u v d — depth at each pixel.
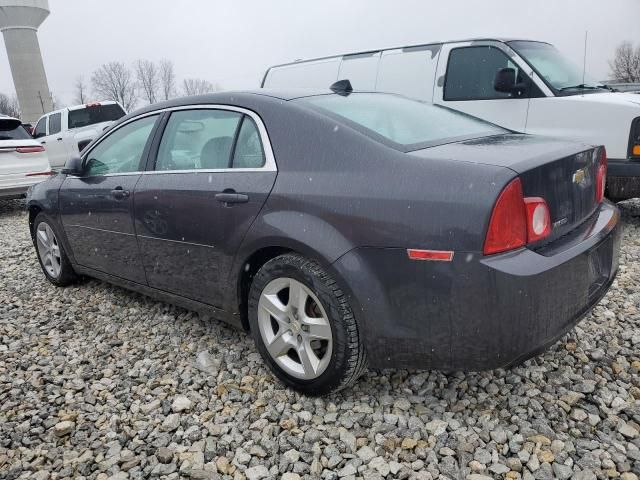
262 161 2.78
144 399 2.82
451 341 2.23
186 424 2.58
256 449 2.36
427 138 2.70
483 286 2.10
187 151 3.22
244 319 3.03
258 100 2.94
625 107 5.01
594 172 2.74
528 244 2.20
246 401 2.72
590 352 3.00
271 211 2.65
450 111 3.39
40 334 3.69
